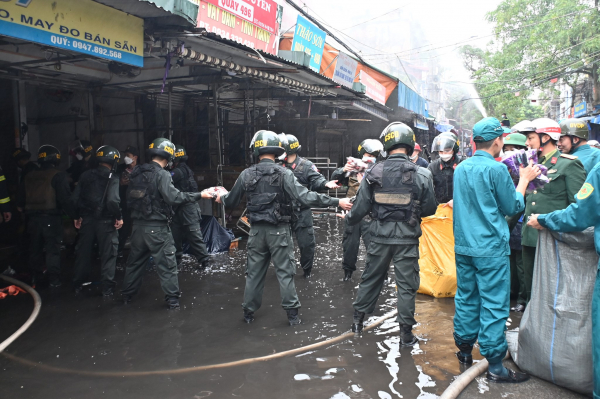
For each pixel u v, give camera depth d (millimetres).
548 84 23562
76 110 8867
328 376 3035
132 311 4484
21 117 8438
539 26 21344
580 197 2564
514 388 2811
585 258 2707
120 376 3090
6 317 4324
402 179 3521
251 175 4059
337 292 5090
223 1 5660
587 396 2695
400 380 2965
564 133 4305
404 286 3514
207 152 10352
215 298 4895
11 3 3318
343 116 15531
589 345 2654
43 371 3184
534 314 2926
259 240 4047
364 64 11094
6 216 5195
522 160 3164
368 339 3684
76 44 3863
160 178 4441
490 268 2889
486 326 2869
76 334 3873
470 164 3039
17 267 6086
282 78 7719
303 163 5484
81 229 5023
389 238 3527
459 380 2826
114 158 5020
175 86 7988
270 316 4316
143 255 4652
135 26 4496
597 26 19531
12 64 6320
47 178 5246
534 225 2908
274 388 2883
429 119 20484
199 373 3113
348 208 4035
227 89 8992
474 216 2980
